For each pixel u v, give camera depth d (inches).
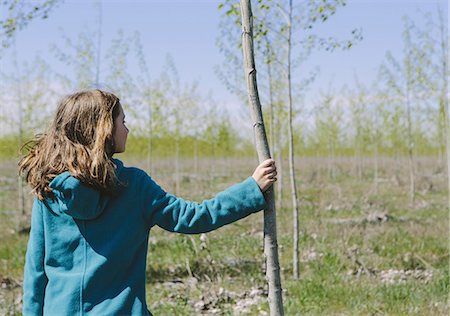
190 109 820.0
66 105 96.5
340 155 1408.7
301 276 297.4
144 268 97.4
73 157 92.4
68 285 93.4
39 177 95.0
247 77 108.3
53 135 95.9
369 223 455.8
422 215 544.4
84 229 94.9
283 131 867.4
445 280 270.2
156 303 250.7
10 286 292.5
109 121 94.7
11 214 600.4
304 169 1235.2
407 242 374.6
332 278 285.9
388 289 257.4
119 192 95.5
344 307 240.8
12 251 381.7
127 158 1128.2
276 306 104.8
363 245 369.1
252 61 108.3
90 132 94.5
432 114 837.8
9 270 334.3
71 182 91.2
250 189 99.3
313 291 259.1
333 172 1039.0
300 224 455.5
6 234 463.5
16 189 914.7
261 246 350.3
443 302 241.8
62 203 93.6
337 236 393.4
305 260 334.6
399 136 1019.9
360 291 257.3
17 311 237.3
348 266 316.5
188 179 960.3
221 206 97.2
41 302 98.1
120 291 93.4
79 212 93.0
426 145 1187.3
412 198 647.1
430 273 300.5
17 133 637.9
